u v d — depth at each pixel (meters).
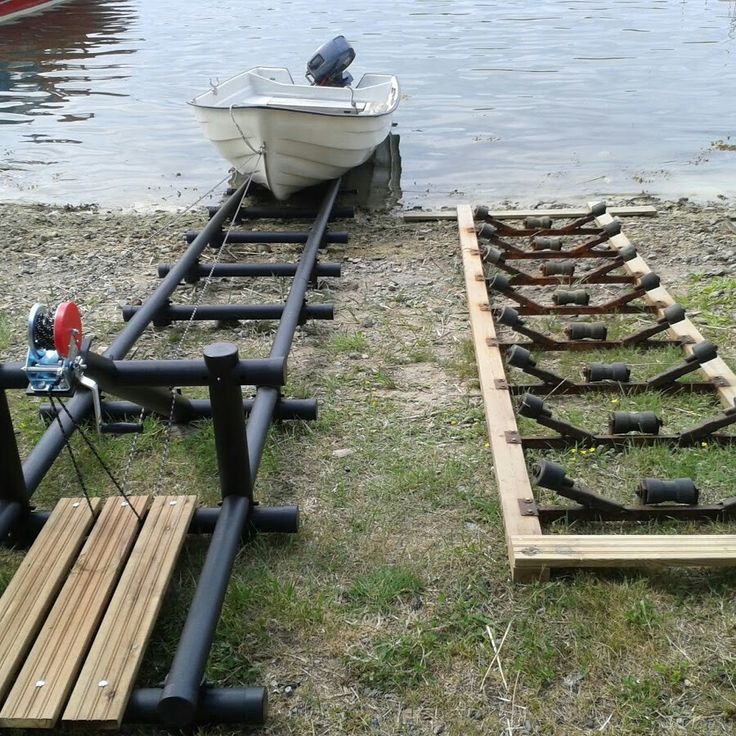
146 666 3.22
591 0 28.67
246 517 3.76
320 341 6.00
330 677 3.17
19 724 2.78
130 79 18.16
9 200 10.55
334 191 9.09
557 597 3.48
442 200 10.20
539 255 7.22
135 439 4.69
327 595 3.55
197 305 6.21
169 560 3.46
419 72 18.05
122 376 3.48
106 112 15.31
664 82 16.75
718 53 19.58
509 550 3.66
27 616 3.19
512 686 3.11
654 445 4.48
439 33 23.17
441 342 5.93
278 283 7.22
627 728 2.93
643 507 3.91
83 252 8.22
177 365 3.47
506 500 3.94
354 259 7.75
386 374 5.47
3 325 6.34
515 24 24.30
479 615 3.43
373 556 3.78
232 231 8.40
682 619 3.36
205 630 3.08
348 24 25.25
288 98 11.22
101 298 6.98
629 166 11.62
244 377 3.45
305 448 4.63
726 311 6.33
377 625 3.40
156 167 12.09
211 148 13.02
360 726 2.98
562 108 14.88
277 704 3.07
